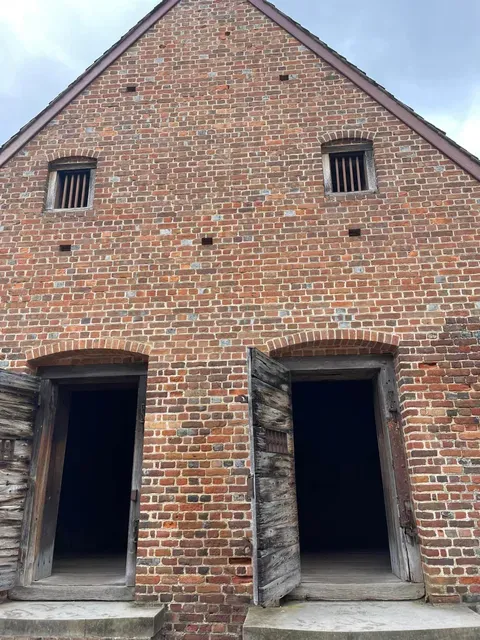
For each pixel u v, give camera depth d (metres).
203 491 5.41
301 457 12.23
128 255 6.44
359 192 6.52
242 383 5.76
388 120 6.88
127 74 7.55
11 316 6.25
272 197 6.57
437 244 6.17
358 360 6.02
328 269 6.14
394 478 5.57
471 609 4.79
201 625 5.01
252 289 6.12
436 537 5.07
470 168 6.50
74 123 7.29
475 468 5.27
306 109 7.04
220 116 7.11
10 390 5.80
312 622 4.46
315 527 11.38
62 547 9.61
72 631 4.71
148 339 6.02
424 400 5.54
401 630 4.23
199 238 6.43
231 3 7.92
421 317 5.86
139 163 6.94
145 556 5.24
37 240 6.62
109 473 11.94
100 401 12.27
